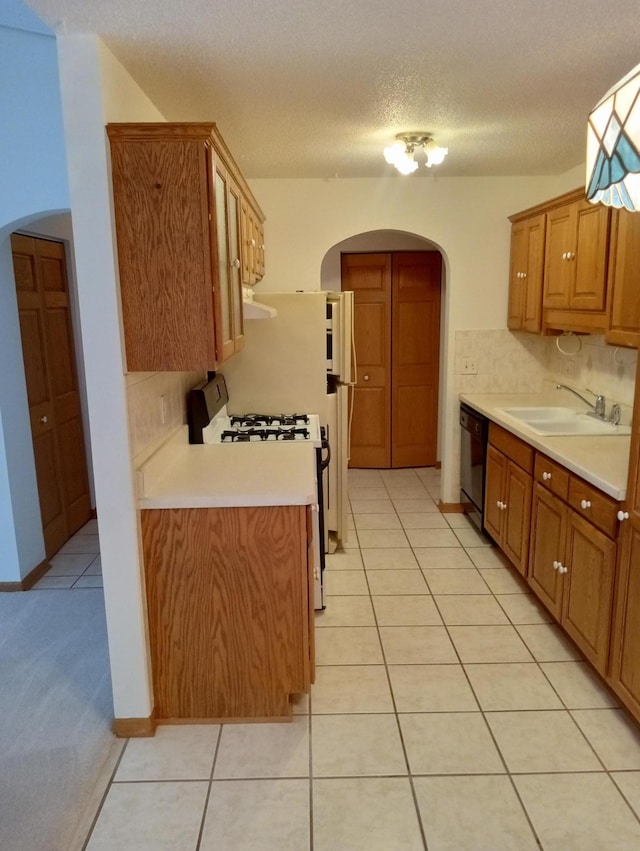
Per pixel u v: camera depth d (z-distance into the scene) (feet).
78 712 7.77
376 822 6.03
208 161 6.35
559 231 11.10
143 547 7.10
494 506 12.18
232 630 7.31
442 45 6.61
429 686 8.19
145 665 7.22
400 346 18.44
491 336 14.24
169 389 8.59
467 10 5.80
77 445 14.11
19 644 9.35
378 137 10.12
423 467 19.11
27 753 7.05
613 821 6.02
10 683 8.39
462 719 7.53
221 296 6.95
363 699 7.93
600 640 7.72
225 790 6.46
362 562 12.13
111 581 6.98
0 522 10.77
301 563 7.16
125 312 6.62
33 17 8.38
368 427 18.89
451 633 9.49
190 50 6.55
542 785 6.48
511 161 12.01
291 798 6.34
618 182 3.98
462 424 14.26
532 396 14.02
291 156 11.39
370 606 10.36
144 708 7.27
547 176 13.43
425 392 18.83
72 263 13.83
